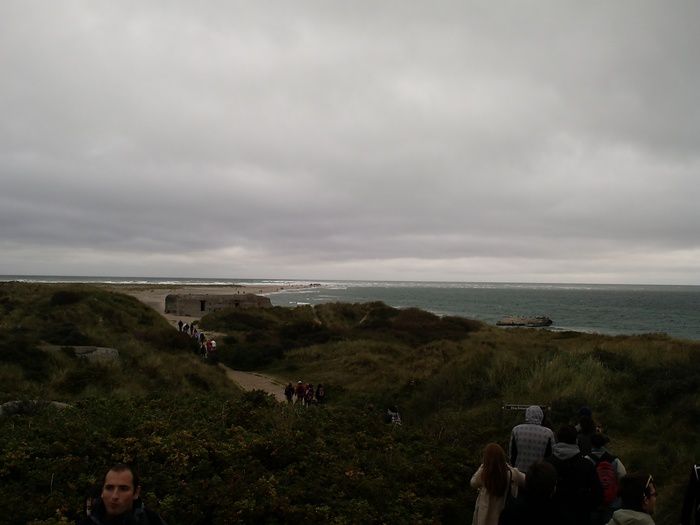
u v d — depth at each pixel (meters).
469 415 12.95
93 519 3.72
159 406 10.88
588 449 5.81
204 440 8.05
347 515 6.34
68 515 5.76
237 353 30.39
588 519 5.11
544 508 4.74
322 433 9.58
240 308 54.81
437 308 107.81
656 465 9.04
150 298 82.38
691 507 5.26
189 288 146.12
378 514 6.53
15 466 6.81
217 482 6.64
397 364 25.52
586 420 6.43
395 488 7.48
